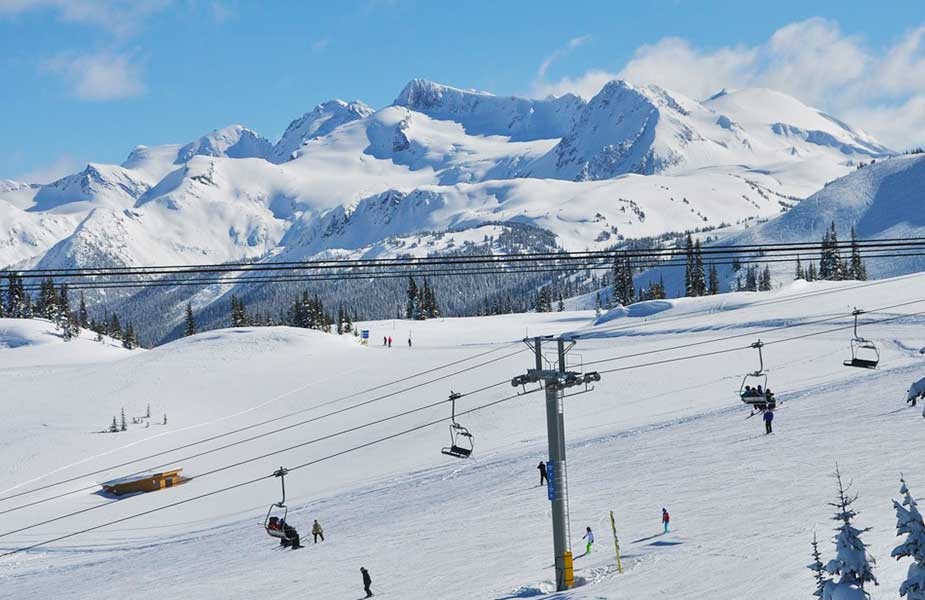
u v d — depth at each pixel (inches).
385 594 1573.6
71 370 4975.4
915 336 3715.6
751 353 3890.3
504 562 1652.3
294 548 2172.7
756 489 1770.4
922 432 1985.7
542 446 2910.9
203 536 2630.4
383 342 6820.9
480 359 4697.3
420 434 3432.6
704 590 1197.1
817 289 5497.1
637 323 5442.9
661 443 2516.0
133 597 1940.2
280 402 4202.8
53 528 2928.2
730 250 1242.0
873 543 1221.7
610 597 1259.8
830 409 2522.1
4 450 3676.2
